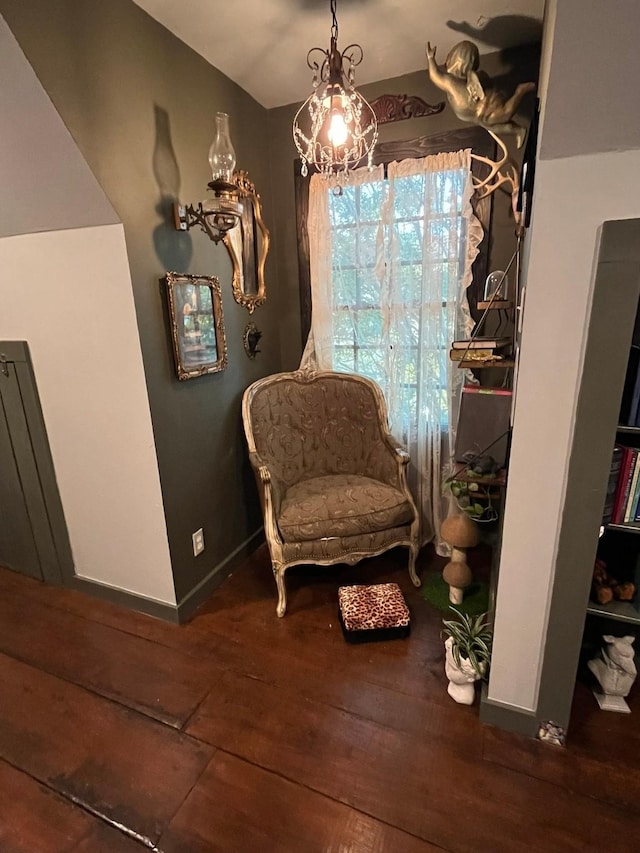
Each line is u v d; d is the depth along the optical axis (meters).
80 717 1.60
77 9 1.39
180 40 1.81
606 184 1.09
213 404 2.22
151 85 1.69
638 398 1.25
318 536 2.05
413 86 2.14
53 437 2.10
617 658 1.52
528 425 1.28
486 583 2.28
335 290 2.49
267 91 2.26
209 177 2.04
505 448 1.87
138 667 1.82
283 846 1.21
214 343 2.15
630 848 1.18
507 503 1.35
